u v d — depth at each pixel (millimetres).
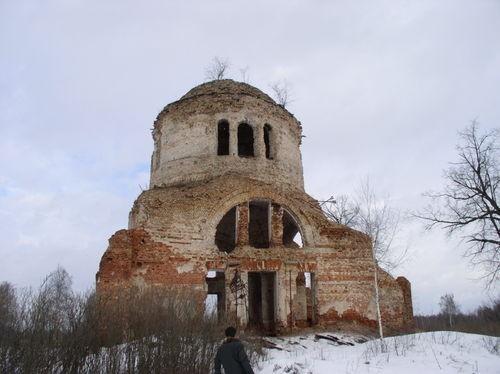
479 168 27828
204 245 18734
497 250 26172
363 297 20391
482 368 11555
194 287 17891
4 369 8172
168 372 9703
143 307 10961
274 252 19641
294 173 23875
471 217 27422
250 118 23047
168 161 22906
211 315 11805
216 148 22250
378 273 21547
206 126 22609
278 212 20938
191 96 23656
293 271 19625
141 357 9664
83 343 9164
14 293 9023
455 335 16234
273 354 14594
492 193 27297
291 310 19109
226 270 18719
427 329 26031
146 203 18641
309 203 21938
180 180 21953
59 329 9070
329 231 20984
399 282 22875
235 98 23109
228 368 8070
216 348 11320
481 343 14812
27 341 8484
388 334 20109
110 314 10453
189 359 10211
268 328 21156
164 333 10172
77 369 8969
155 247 17875
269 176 22172
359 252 20938
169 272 17750
